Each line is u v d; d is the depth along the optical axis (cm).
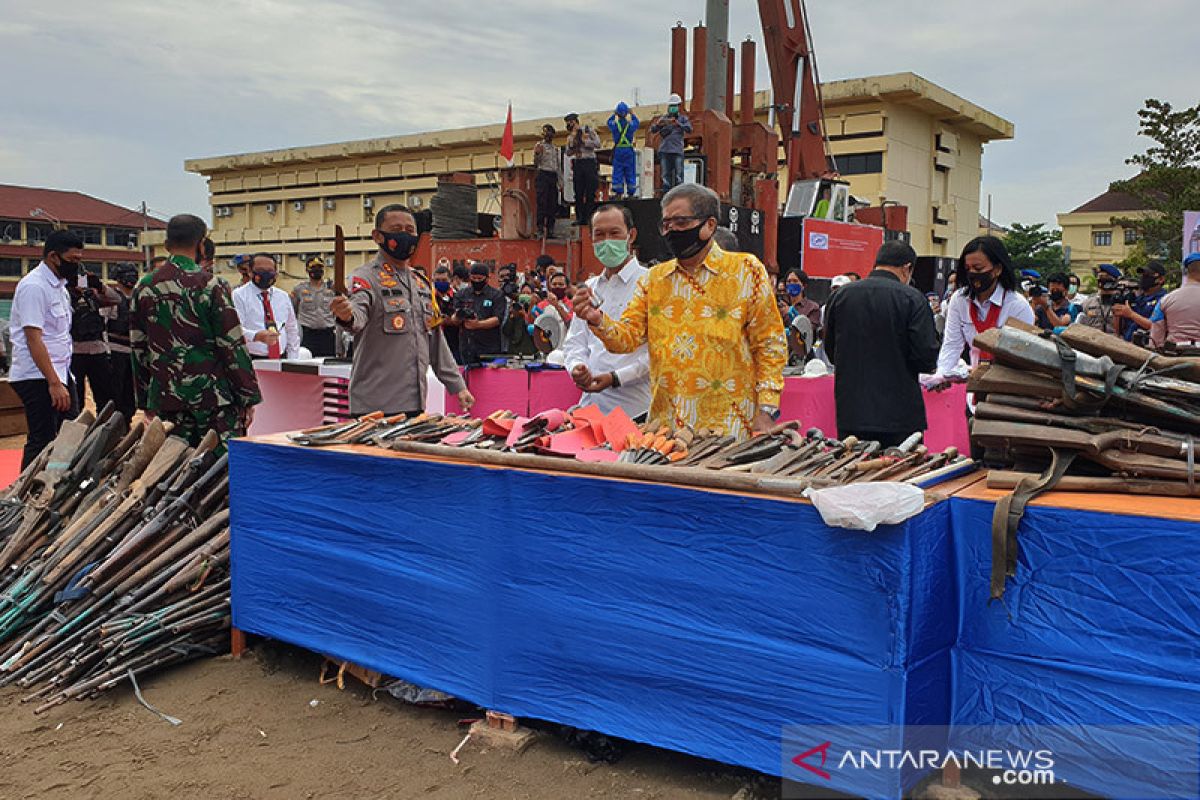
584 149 1387
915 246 3884
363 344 439
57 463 450
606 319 365
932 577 229
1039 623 223
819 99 1733
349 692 338
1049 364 242
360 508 320
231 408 481
